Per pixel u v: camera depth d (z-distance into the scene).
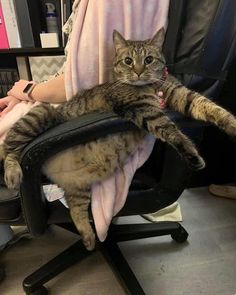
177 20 0.66
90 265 0.96
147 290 0.87
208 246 1.03
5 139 0.65
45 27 1.34
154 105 0.68
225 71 0.62
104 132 0.53
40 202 0.56
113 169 0.64
